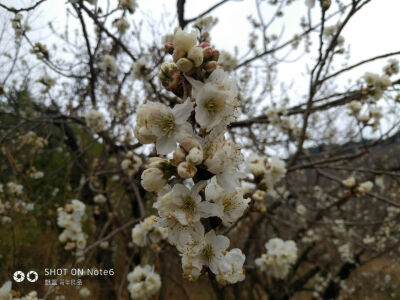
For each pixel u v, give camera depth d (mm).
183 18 3793
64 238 3025
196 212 900
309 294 8273
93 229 5266
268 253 3174
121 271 5219
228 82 972
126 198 5980
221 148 910
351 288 8031
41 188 6637
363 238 6234
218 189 1019
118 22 4254
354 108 3289
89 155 6680
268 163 2371
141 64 3707
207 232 1037
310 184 7059
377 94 2854
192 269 1027
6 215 4676
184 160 871
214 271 1023
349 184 3033
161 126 907
